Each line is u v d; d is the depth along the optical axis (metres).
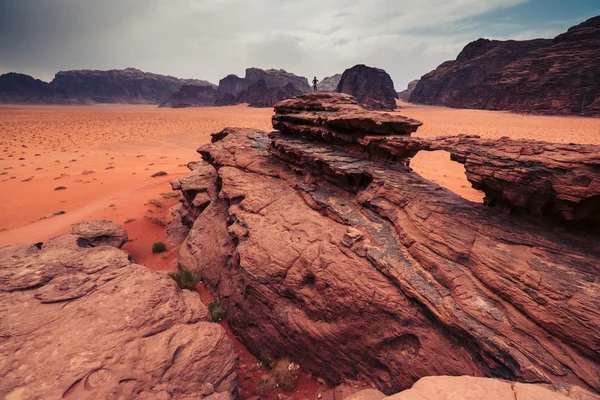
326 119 18.91
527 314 9.62
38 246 18.03
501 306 10.09
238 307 16.62
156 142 86.12
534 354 8.89
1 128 96.44
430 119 131.62
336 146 19.64
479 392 6.59
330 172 17.70
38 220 31.83
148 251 26.45
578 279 9.58
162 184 43.84
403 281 11.56
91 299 11.50
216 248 20.56
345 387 12.32
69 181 44.19
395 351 11.50
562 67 139.62
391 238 13.67
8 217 32.03
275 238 15.88
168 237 28.45
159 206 35.88
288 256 14.77
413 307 11.34
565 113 133.12
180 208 30.81
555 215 11.31
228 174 22.78
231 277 18.11
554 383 8.23
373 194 15.77
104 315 10.76
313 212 16.95
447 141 14.16
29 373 8.52
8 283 11.95
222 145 27.73
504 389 6.68
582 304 8.95
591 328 8.55
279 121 23.45
